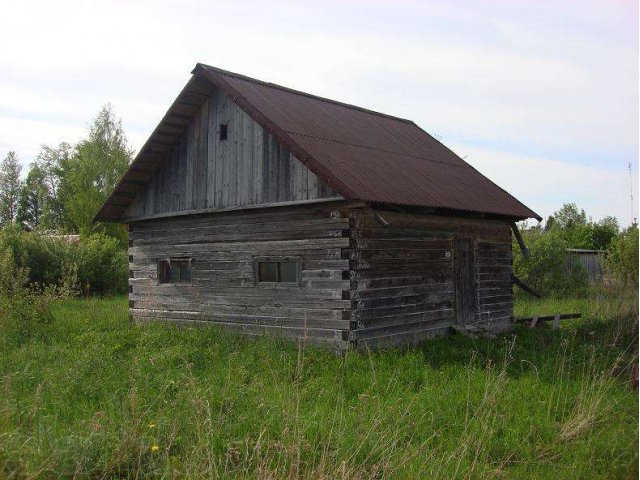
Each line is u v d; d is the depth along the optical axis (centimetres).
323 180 1300
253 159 1490
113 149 5541
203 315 1612
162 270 1744
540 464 703
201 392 885
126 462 642
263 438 723
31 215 8244
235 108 1538
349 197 1241
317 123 1600
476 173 1962
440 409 880
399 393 953
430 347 1413
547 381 1077
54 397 899
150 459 641
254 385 951
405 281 1452
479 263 1712
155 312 1730
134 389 787
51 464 591
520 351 1408
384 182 1391
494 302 1766
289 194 1411
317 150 1385
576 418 805
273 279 1480
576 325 1772
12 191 8412
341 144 1519
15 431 650
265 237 1479
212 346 1327
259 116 1407
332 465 641
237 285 1538
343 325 1320
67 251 3103
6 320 1509
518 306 2355
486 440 760
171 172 1681
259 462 651
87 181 5403
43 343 1374
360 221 1352
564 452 727
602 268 2755
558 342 1534
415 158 1759
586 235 4550
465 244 1680
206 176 1595
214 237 1597
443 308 1565
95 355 1148
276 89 1723
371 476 632
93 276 3105
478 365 1201
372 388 970
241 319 1525
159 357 1162
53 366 1126
